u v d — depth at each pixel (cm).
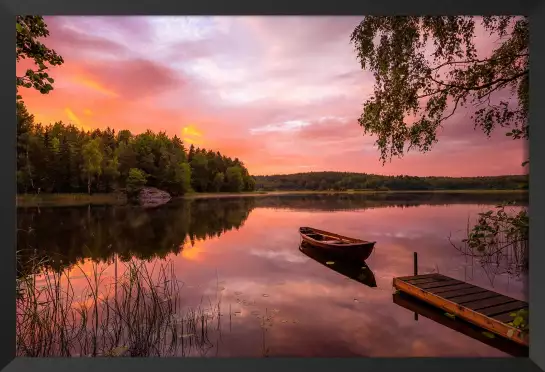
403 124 421
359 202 3203
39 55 402
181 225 1545
